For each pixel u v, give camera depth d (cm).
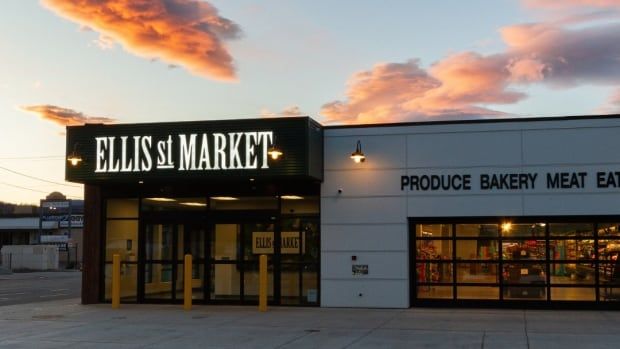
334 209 1939
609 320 1588
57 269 6069
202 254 2025
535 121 1850
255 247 1989
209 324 1569
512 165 1853
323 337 1354
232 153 1814
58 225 7031
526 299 1834
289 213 1972
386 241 1903
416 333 1398
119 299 1969
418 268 1900
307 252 1950
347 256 1919
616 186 1797
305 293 1942
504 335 1359
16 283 3809
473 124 1883
